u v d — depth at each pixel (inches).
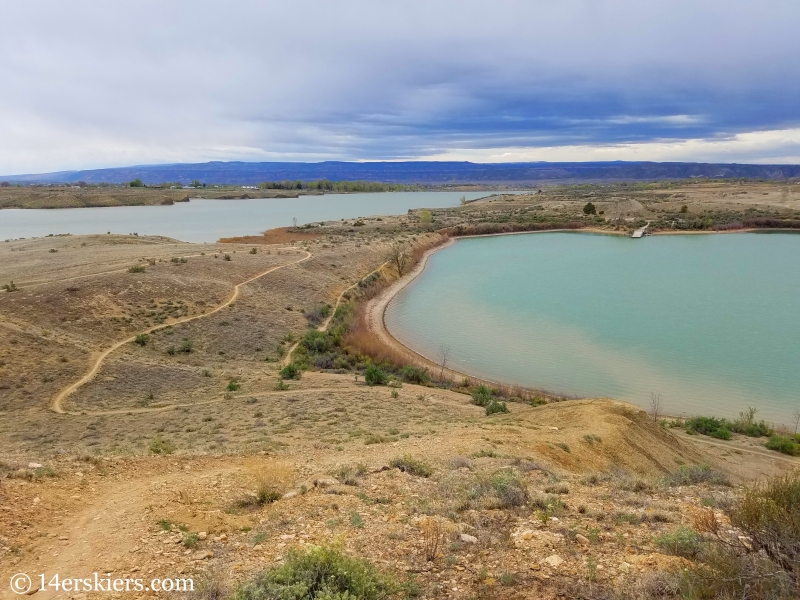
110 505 371.2
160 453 575.8
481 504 381.7
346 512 367.6
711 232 4746.6
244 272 2404.0
